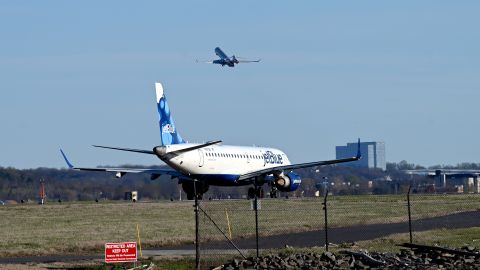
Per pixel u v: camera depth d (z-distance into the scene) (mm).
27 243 175000
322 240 177500
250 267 128375
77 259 147250
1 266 134125
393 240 166125
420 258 134250
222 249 160625
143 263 135000
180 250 160625
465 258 133875
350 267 127938
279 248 159250
